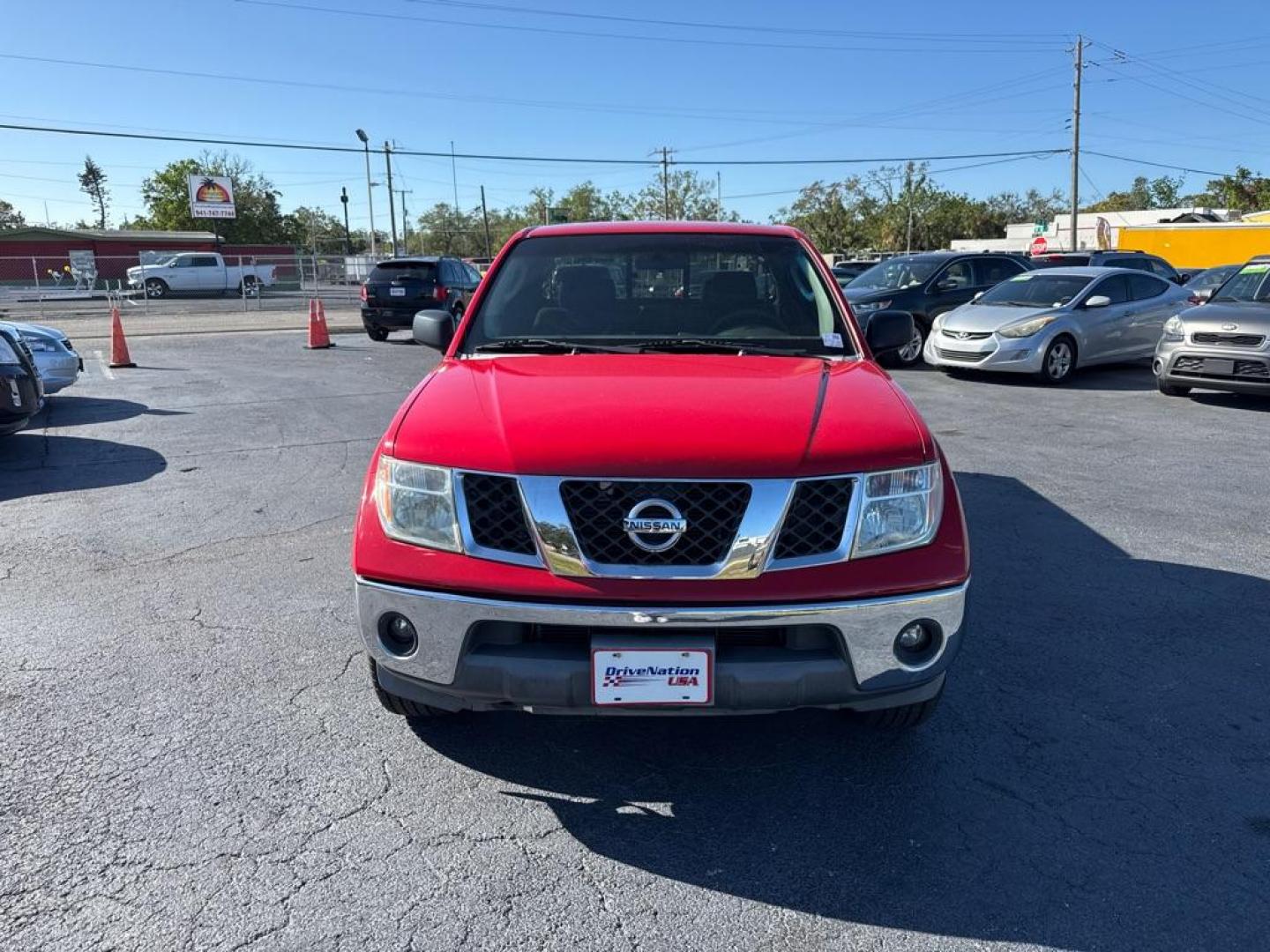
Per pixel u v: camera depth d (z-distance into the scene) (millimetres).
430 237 98938
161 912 2369
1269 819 2803
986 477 6848
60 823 2723
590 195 81875
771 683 2523
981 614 4328
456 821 2781
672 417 2715
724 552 2514
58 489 6555
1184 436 8375
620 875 2547
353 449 7859
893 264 14578
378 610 2689
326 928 2324
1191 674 3742
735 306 3834
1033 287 12492
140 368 13734
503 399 2906
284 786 2934
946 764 3105
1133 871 2564
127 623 4195
